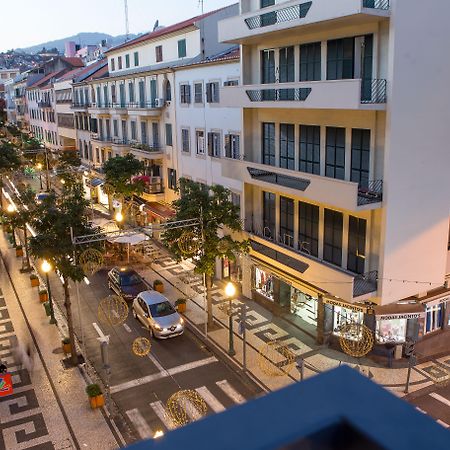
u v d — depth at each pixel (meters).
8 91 95.69
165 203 33.50
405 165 16.11
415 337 18.70
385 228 16.28
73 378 18.53
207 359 19.84
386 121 15.66
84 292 26.95
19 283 28.33
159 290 26.64
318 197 17.28
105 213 40.50
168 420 16.14
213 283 27.25
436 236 17.48
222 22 20.50
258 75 21.50
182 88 28.84
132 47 37.31
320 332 20.20
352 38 16.86
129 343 21.30
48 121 63.88
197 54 29.52
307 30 17.61
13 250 34.19
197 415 15.86
